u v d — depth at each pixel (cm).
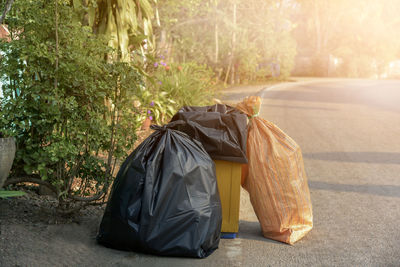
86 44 348
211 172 321
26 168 326
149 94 909
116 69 347
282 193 356
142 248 294
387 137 888
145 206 291
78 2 489
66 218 359
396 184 547
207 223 304
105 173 364
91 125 334
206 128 347
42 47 322
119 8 596
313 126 1019
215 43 2281
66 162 347
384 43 4528
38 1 328
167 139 317
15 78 332
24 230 317
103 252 303
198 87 1151
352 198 487
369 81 3050
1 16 312
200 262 298
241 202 483
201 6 1812
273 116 1169
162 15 1383
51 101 325
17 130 330
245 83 2559
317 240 356
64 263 279
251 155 364
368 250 335
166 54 1398
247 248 333
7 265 265
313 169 627
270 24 2442
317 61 4278
